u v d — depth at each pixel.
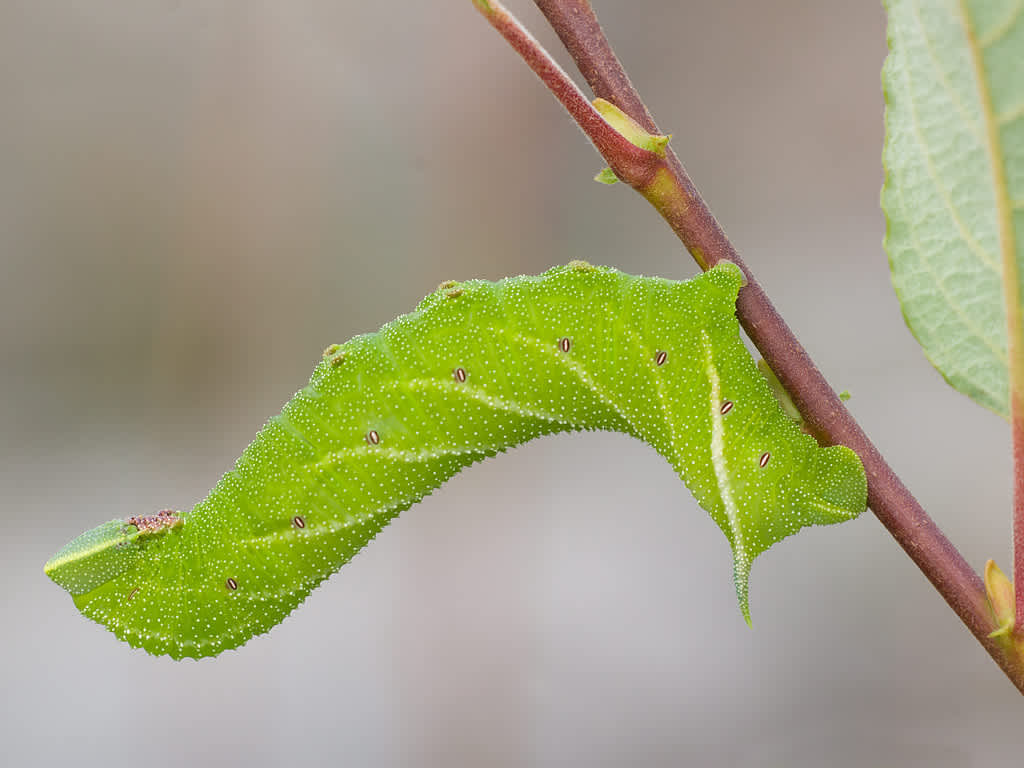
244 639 0.32
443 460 0.31
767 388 0.30
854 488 0.29
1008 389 0.29
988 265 0.28
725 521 0.31
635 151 0.29
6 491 0.50
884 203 0.29
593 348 0.31
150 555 0.31
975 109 0.28
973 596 0.29
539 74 0.29
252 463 0.31
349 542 0.31
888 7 0.28
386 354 0.31
